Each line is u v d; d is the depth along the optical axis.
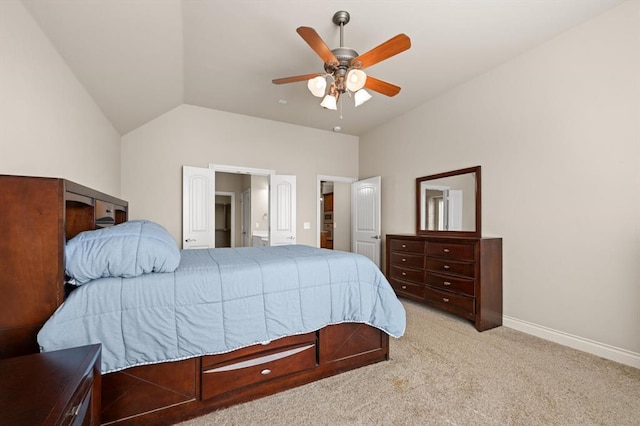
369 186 5.08
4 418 0.63
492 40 2.65
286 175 4.81
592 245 2.38
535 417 1.55
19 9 1.49
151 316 1.38
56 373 0.85
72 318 1.21
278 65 3.05
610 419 1.54
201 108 4.22
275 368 1.75
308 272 1.88
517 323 2.89
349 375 1.97
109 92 2.69
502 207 3.06
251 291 1.66
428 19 2.36
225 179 7.02
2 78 1.37
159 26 2.19
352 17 2.31
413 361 2.18
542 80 2.72
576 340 2.45
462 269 3.06
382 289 2.11
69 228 1.69
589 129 2.40
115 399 1.34
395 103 4.09
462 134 3.52
